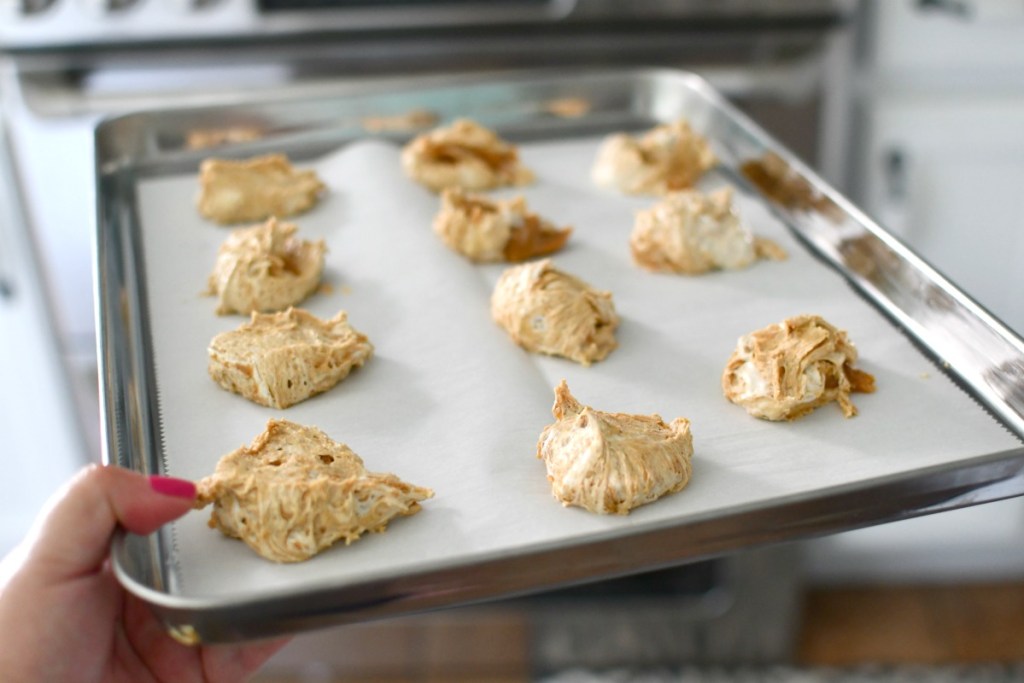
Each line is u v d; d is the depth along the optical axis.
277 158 0.72
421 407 0.56
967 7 0.96
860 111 1.01
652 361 0.60
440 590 0.44
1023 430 0.53
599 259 0.68
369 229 0.70
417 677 1.06
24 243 0.96
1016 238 1.06
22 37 0.96
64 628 0.49
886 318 0.62
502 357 0.59
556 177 0.76
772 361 0.55
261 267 0.63
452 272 0.66
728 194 0.68
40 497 1.08
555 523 0.50
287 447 0.51
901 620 1.10
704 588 1.02
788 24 0.99
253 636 0.43
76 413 1.03
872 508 0.48
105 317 0.56
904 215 1.03
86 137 0.94
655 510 0.50
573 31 1.00
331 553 0.49
